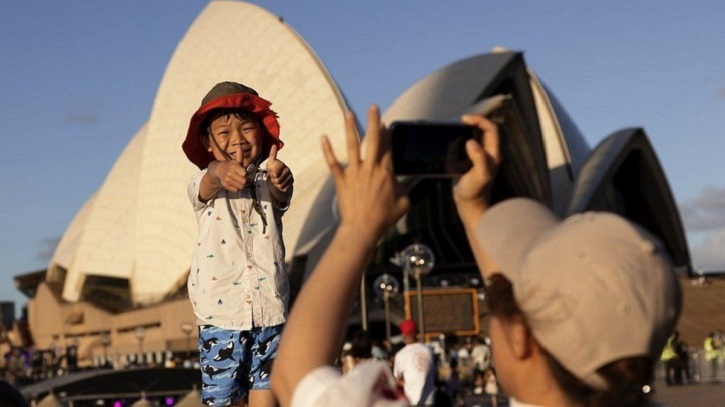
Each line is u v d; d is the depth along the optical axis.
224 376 4.43
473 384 28.25
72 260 80.31
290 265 48.62
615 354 1.58
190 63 58.22
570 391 1.64
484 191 2.05
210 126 4.30
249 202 4.50
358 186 1.85
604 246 1.62
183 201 59.22
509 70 49.38
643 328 1.58
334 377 1.73
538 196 51.59
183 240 59.47
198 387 22.58
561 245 1.65
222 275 4.43
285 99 54.09
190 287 4.56
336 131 52.75
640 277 1.60
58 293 78.38
